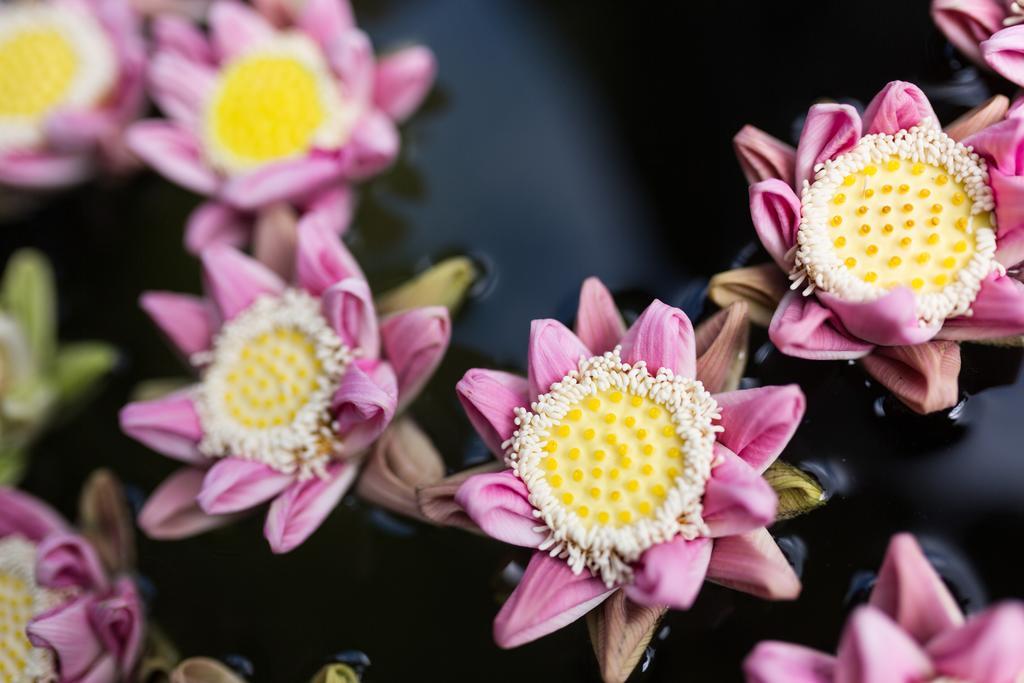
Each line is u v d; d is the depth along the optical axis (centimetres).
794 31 71
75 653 66
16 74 72
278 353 67
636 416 63
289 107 70
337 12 71
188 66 71
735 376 65
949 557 64
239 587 68
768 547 62
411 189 71
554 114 72
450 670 66
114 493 69
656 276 69
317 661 67
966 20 66
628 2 72
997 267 63
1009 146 63
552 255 70
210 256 67
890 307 62
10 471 71
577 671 65
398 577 68
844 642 60
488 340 69
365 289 65
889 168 64
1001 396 65
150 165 72
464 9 73
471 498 62
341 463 66
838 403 66
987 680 59
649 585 61
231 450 66
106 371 72
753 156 65
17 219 74
